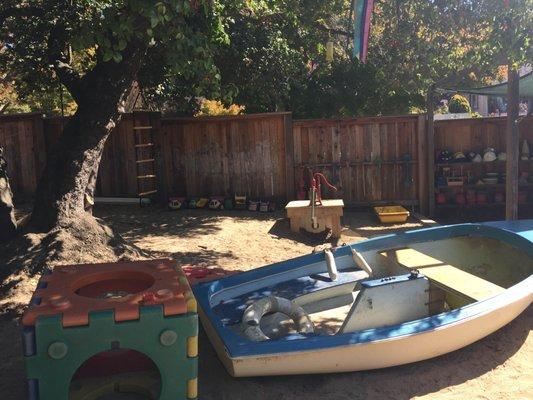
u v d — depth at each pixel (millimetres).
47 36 8344
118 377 3748
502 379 4262
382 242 6184
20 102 19469
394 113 15062
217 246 8492
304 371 4062
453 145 11883
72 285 3730
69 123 7051
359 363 4145
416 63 8453
